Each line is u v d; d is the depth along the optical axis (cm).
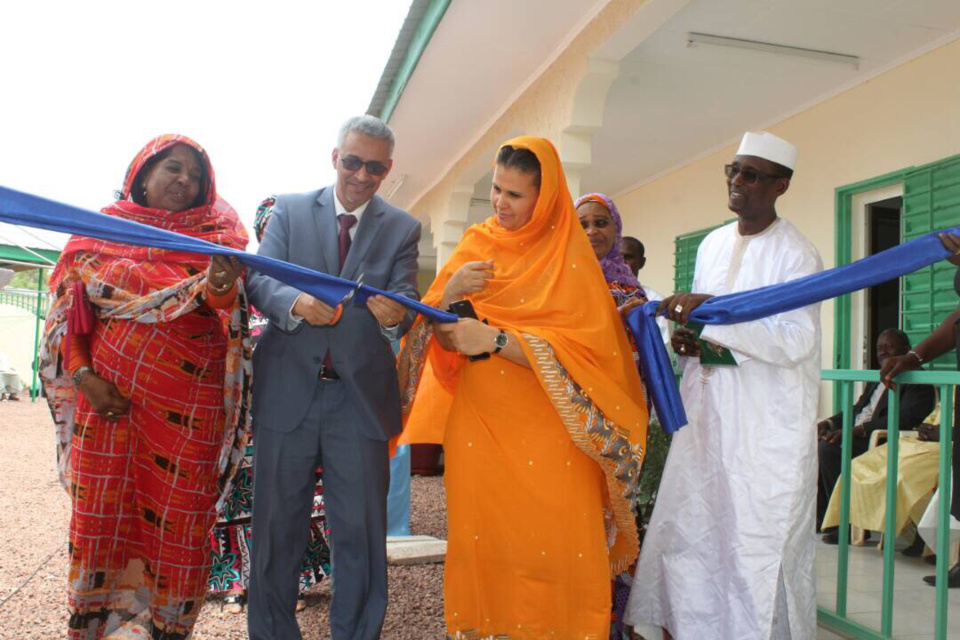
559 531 231
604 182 1003
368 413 244
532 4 541
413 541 424
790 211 719
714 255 277
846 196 654
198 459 238
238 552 325
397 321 236
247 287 250
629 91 666
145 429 235
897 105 595
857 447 497
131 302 228
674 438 266
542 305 239
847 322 671
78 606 229
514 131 734
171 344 234
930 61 566
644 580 265
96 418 232
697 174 859
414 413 289
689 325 260
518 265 251
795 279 248
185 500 235
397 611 323
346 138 244
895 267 238
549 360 229
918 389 477
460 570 240
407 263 259
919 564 426
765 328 242
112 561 236
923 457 420
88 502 229
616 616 279
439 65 663
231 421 240
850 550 462
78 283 235
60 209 202
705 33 559
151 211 238
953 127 546
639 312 267
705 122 748
